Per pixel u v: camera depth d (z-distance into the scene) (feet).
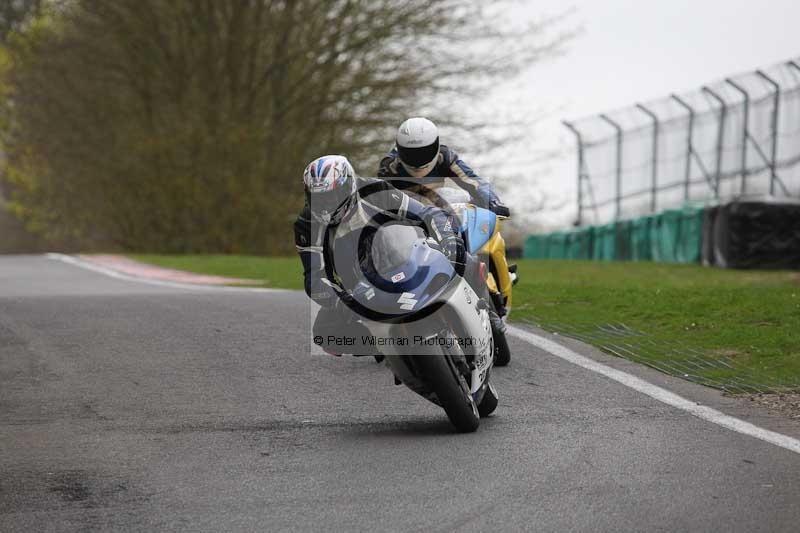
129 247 377.50
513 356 104.73
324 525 56.95
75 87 381.81
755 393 89.66
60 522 58.44
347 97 364.38
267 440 75.00
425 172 91.76
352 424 79.71
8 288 187.11
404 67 356.59
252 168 368.07
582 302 141.08
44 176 404.16
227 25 371.35
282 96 377.09
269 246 372.17
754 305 129.39
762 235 249.34
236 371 98.12
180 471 67.62
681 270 242.37
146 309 133.08
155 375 96.63
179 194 363.35
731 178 272.10
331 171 71.56
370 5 353.92
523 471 66.03
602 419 79.82
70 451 72.69
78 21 372.99
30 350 107.65
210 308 133.90
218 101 376.68
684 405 84.48
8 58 406.82
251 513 59.21
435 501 60.49
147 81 382.01
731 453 69.82
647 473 65.21
